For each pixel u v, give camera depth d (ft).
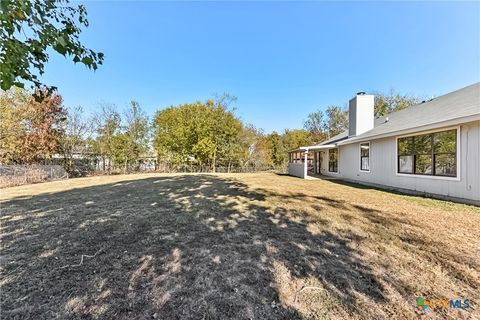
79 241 10.94
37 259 8.98
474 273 7.89
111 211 16.92
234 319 5.62
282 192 26.32
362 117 38.70
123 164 70.74
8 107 46.75
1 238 11.44
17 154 49.06
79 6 7.30
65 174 49.24
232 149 77.56
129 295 6.61
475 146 19.45
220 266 8.40
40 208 18.26
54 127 55.98
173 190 27.81
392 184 29.76
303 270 8.11
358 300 6.41
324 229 12.69
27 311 5.89
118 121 70.69
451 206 18.56
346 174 42.45
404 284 7.22
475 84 28.22
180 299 6.42
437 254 9.43
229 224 13.60
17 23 6.07
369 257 9.16
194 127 73.87
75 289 6.90
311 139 101.55
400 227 13.03
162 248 10.03
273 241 10.89
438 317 5.73
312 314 5.81
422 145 25.43
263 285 7.16
